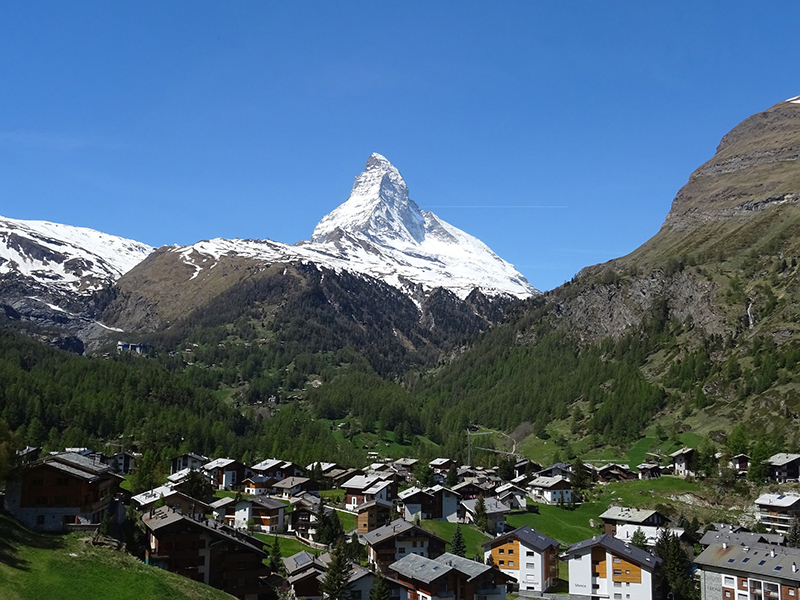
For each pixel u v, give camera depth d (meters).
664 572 148.38
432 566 127.38
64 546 102.12
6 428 119.56
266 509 163.12
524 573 152.75
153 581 96.81
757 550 146.75
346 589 114.56
